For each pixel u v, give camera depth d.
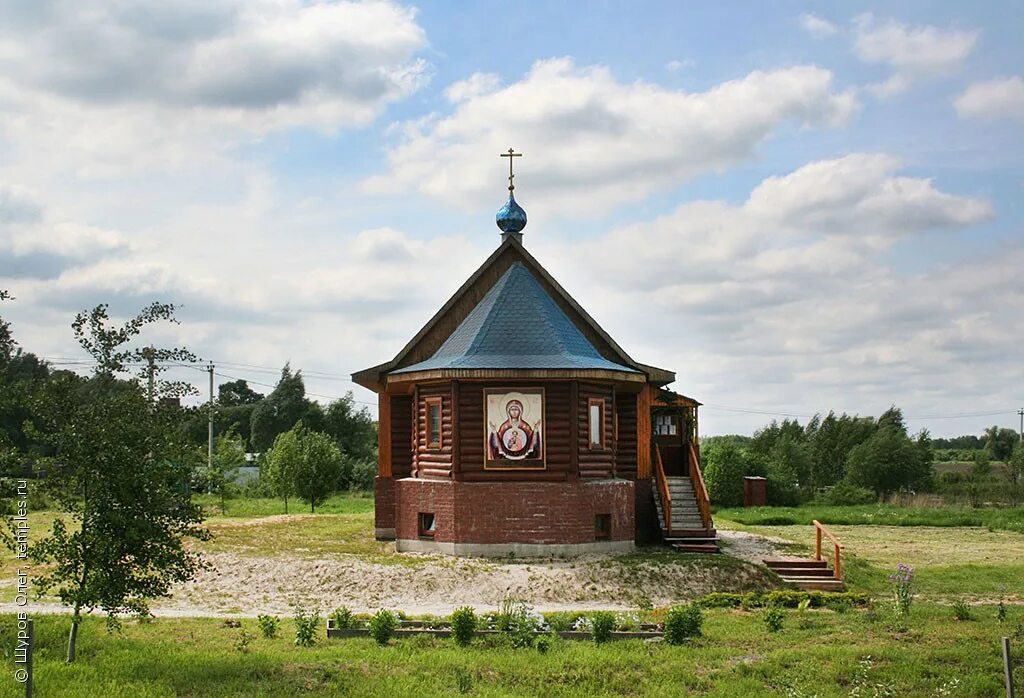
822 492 74.00
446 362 29.41
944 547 38.78
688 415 35.81
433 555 28.20
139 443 16.25
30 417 16.80
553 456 28.69
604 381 29.77
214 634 19.42
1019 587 28.30
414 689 15.61
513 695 15.66
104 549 15.94
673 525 31.83
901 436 76.06
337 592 24.69
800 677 16.88
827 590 26.91
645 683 16.50
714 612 22.64
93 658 16.92
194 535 17.02
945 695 16.34
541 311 30.50
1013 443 126.00
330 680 16.02
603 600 24.33
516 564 27.02
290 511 52.56
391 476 32.78
